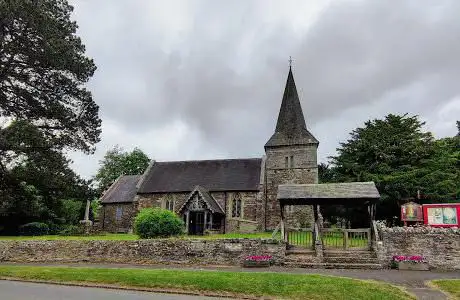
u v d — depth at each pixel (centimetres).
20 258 2072
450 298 1096
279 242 1814
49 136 1975
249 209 3650
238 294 1139
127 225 4172
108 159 6475
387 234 1766
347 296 1103
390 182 3456
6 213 3453
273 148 3941
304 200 1970
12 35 1878
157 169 4319
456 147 4481
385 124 3956
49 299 1020
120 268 1662
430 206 1920
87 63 2081
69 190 2009
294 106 4088
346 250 1902
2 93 1872
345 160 4000
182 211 3522
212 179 3916
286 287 1189
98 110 2130
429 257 1698
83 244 2031
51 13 2031
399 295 1123
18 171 1888
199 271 1516
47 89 1984
